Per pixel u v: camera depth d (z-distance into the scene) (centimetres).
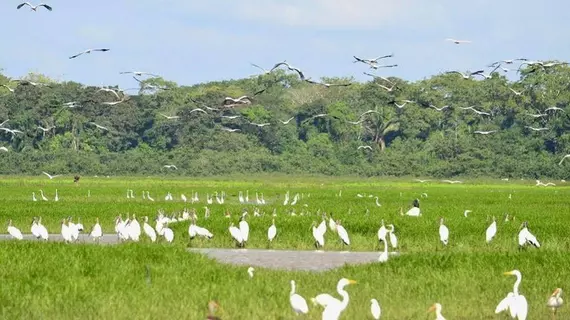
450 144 13588
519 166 13100
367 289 2541
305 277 2777
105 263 2831
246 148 13638
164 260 2970
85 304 2297
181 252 3116
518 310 2098
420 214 5312
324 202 7181
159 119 13550
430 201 7550
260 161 13262
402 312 2258
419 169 13250
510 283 2641
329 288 2569
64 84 13825
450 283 2627
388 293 2498
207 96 13638
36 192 8469
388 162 13412
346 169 13462
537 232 4297
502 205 6800
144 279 2611
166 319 2161
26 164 12712
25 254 2945
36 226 3950
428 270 2844
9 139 13475
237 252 3800
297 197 7462
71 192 8581
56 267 2759
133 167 13012
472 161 13225
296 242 4019
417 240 4088
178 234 4209
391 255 3356
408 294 2489
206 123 13700
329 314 2028
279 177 12925
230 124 13738
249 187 10494
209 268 2823
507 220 4875
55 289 2447
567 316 2252
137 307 2264
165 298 2377
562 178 13000
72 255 2952
